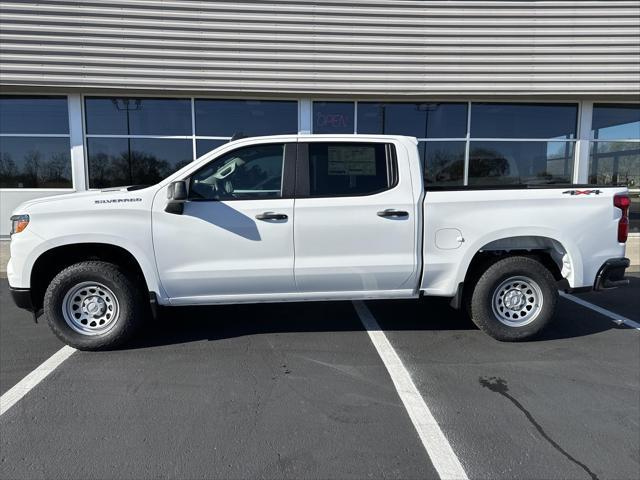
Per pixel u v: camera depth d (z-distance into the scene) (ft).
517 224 13.85
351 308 17.98
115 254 13.99
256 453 8.71
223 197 13.50
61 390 11.21
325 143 13.85
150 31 28.66
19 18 27.63
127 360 13.01
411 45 30.12
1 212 30.04
